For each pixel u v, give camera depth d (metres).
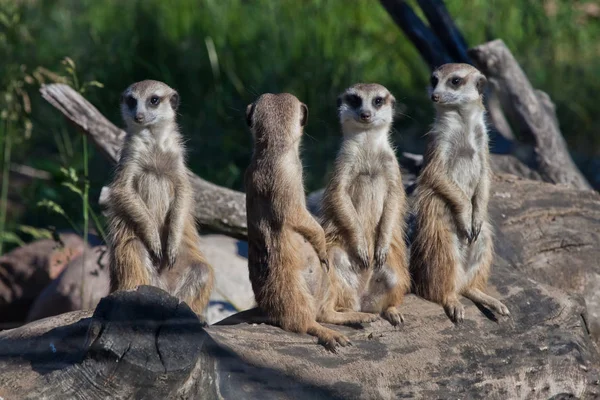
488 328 8.59
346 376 7.49
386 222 8.88
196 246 9.23
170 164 9.34
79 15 22.31
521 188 11.88
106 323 6.32
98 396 6.25
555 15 22.41
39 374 6.64
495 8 21.91
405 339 8.16
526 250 10.83
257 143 8.20
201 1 22.34
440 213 9.19
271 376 7.14
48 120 18.78
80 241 13.57
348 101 9.08
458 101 9.36
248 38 21.00
